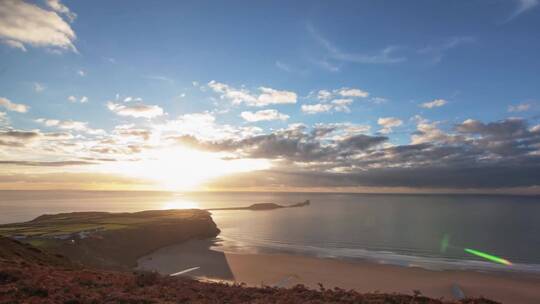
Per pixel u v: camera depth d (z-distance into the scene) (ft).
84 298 53.62
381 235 368.89
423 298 68.85
